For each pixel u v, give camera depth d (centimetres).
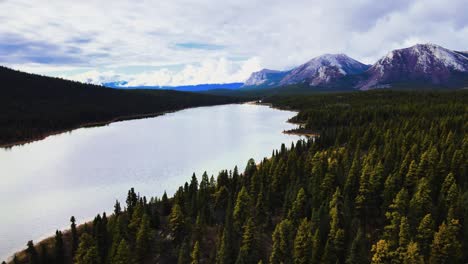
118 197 10438
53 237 7712
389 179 6881
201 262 6059
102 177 12344
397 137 11112
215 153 15700
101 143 18262
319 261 5412
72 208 9594
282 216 7081
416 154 8762
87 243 6059
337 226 5716
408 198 6369
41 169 13388
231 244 5944
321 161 8956
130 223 6912
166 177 12344
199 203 7712
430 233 5306
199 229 6525
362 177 6831
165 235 6919
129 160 14600
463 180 7150
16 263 6366
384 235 5675
